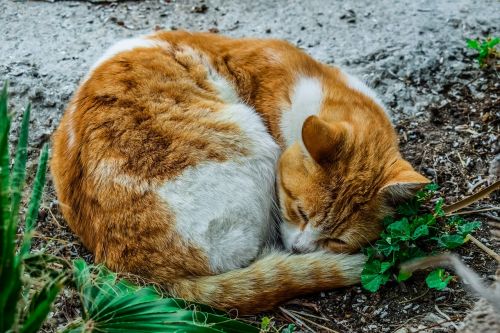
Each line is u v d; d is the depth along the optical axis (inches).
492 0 79.6
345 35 77.0
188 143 64.3
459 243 63.8
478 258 64.6
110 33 77.1
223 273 63.4
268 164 65.8
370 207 64.1
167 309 59.5
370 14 78.7
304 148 65.0
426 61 74.9
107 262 63.1
